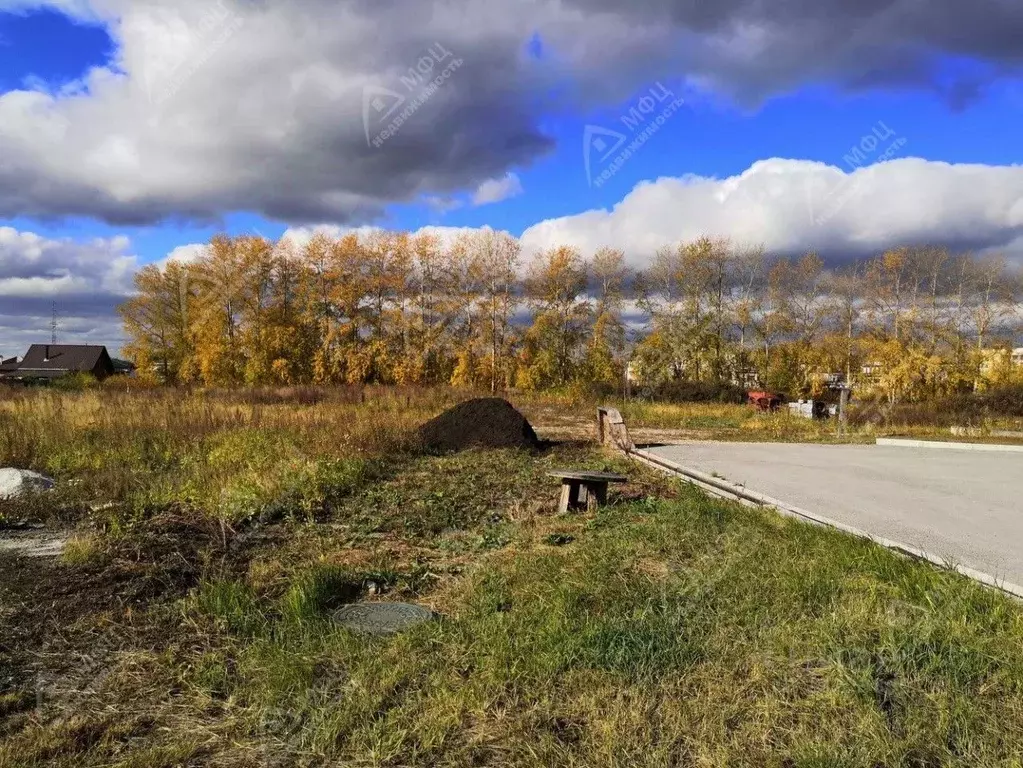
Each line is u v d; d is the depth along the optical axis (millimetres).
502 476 9883
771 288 41875
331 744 2900
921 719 3031
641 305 43594
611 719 3045
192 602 4430
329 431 12484
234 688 3408
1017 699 3195
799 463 11859
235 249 44250
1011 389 27172
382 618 4246
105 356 71938
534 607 4316
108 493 7965
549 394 32250
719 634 3861
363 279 45938
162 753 2848
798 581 4641
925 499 8430
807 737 2926
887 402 30422
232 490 7805
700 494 8164
